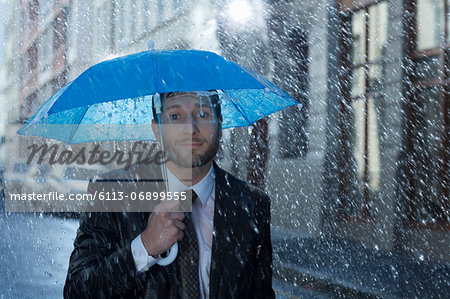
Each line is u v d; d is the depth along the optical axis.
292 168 11.48
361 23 10.12
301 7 11.36
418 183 8.91
